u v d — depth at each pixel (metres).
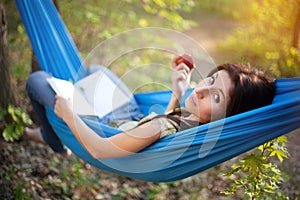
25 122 5.68
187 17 12.67
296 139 6.85
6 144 5.92
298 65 7.26
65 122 4.02
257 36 8.41
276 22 7.61
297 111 3.62
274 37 7.80
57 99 4.04
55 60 4.43
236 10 12.63
